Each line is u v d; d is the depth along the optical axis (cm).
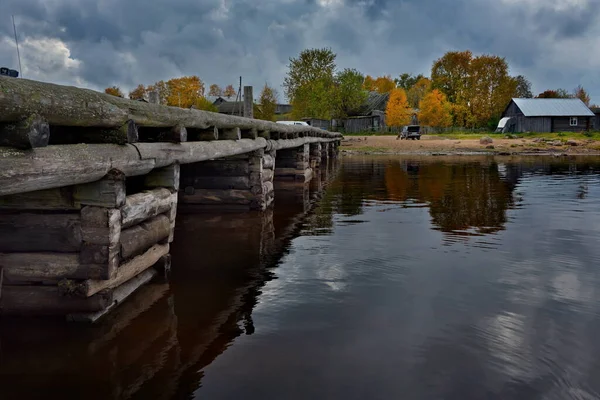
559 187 1198
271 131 954
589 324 340
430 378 267
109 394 252
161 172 439
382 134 5122
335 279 446
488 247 570
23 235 321
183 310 366
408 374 271
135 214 359
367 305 378
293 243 594
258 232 657
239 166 805
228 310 368
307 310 369
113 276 329
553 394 251
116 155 327
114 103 328
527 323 342
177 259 514
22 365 280
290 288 421
